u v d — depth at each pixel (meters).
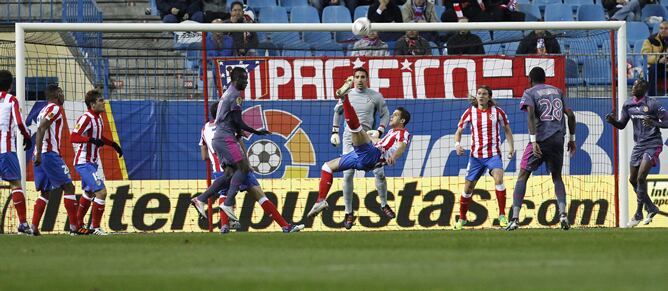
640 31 81.00
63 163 50.31
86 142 49.81
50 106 48.78
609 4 82.94
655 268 26.95
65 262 30.56
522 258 30.30
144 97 63.19
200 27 54.84
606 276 24.95
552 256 31.02
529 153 49.31
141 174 58.62
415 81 60.56
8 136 48.50
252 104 59.72
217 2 76.75
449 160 59.69
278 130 59.81
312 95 60.19
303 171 59.66
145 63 62.00
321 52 73.69
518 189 49.91
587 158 59.75
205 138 51.88
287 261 29.92
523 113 60.28
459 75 60.69
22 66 55.06
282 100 59.75
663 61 63.56
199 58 61.34
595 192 59.34
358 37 73.44
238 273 26.58
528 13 81.69
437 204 58.31
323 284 23.80
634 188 55.47
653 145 54.03
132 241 41.81
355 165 48.69
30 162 57.88
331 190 58.09
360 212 57.66
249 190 48.41
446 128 60.06
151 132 58.91
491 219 57.88
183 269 27.80
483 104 51.47
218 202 55.31
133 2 77.12
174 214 57.97
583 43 65.00
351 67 60.34
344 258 30.77
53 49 68.44
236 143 46.62
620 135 56.59
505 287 22.75
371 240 39.97
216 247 36.72
